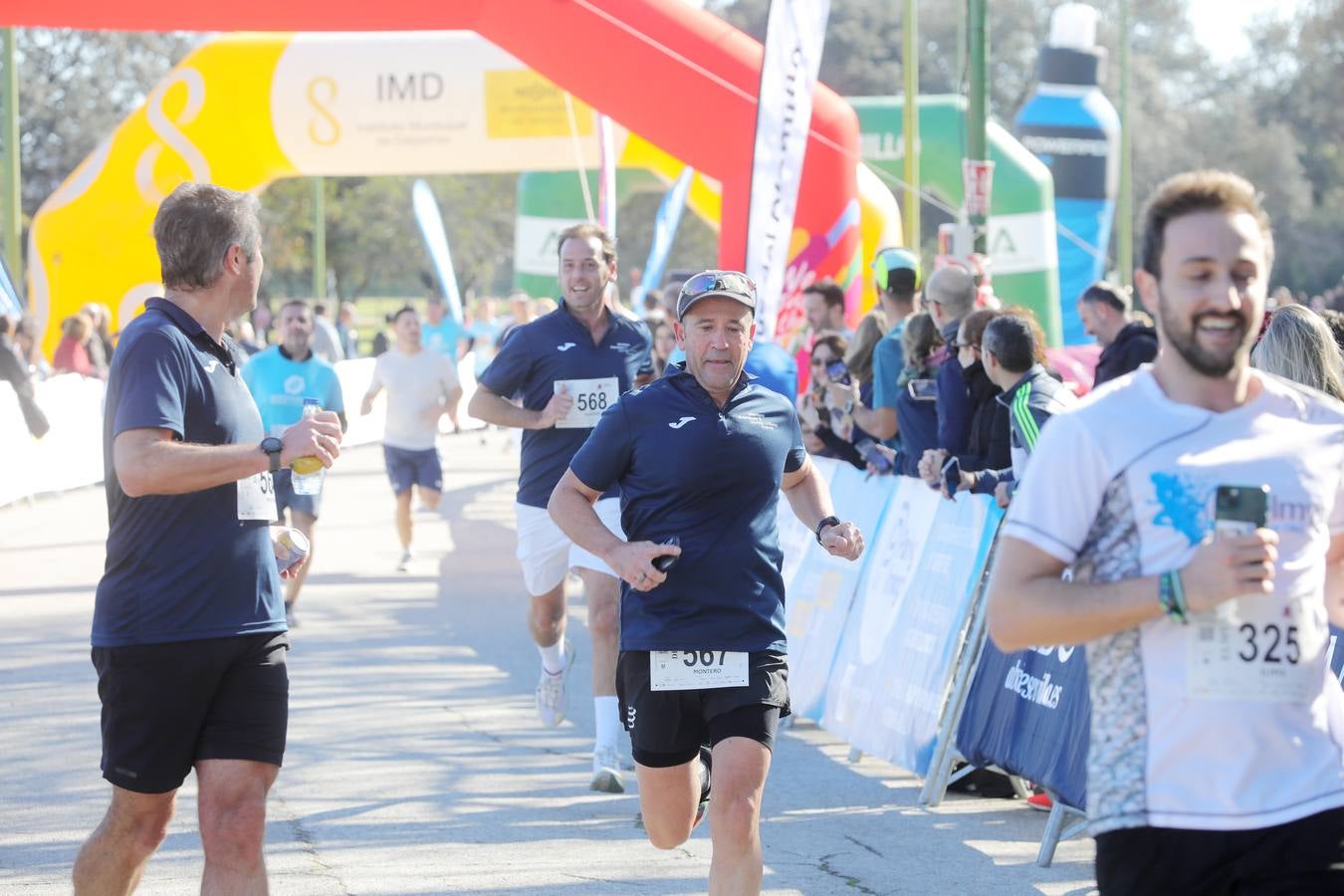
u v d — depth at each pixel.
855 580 10.88
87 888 5.85
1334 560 4.39
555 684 10.72
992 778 9.52
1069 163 35.41
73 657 13.54
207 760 5.80
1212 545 3.85
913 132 27.53
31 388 23.38
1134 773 4.00
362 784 9.61
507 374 10.34
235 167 29.94
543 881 7.69
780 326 19.34
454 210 80.38
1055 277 31.31
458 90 29.67
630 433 6.55
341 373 35.47
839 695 10.66
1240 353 4.01
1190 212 3.98
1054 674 8.20
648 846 8.32
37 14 17.69
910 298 13.22
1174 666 3.98
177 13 17.70
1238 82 94.00
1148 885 4.03
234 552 5.79
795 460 6.86
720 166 18.47
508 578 18.11
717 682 6.33
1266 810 3.94
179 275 5.83
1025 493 4.12
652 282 25.08
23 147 82.56
